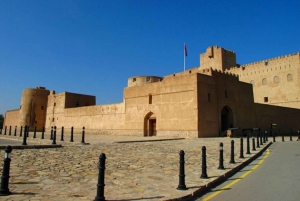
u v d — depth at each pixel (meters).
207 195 6.32
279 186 7.17
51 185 6.40
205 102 28.84
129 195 5.77
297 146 19.69
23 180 6.73
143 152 13.18
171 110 30.41
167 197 5.64
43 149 12.61
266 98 48.75
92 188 6.27
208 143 19.83
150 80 42.34
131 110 36.06
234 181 7.88
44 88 59.66
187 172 8.57
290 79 46.03
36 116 56.38
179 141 21.88
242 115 34.53
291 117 44.12
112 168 8.85
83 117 45.56
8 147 5.61
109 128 39.69
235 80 34.38
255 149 15.90
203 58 57.06
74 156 10.85
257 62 50.81
